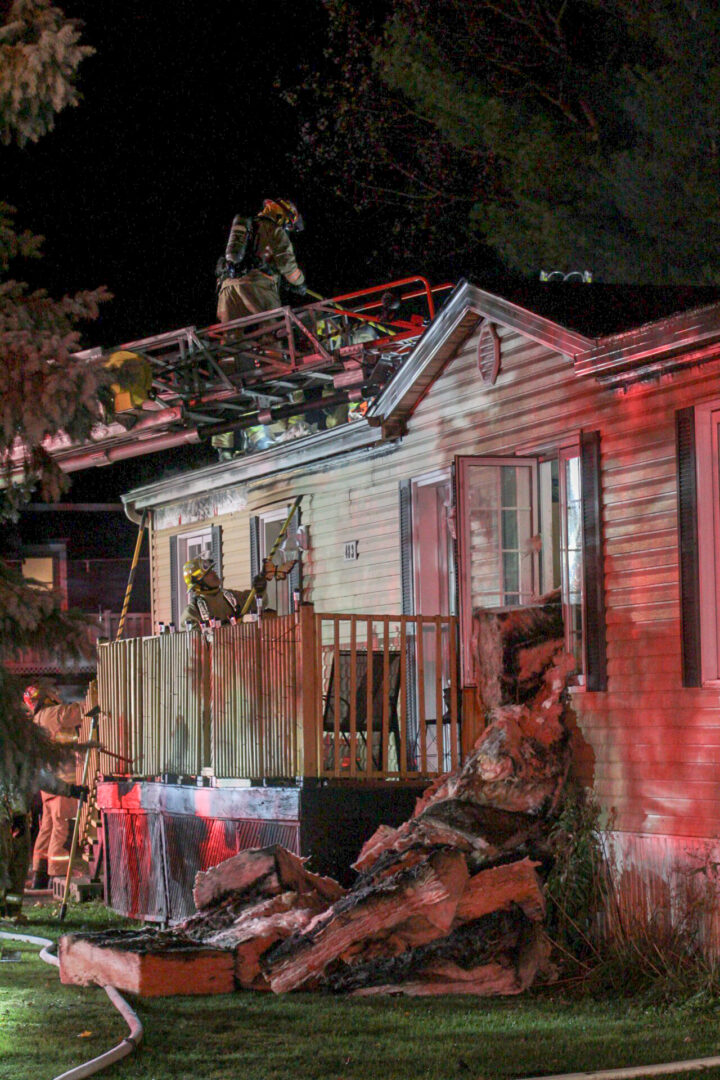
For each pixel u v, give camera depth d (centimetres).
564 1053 898
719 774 1111
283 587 2030
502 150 2808
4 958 1373
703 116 2433
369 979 1127
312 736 1349
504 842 1205
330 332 1828
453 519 1388
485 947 1130
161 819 1595
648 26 2512
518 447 1409
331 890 1267
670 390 1191
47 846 1969
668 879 1149
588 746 1258
